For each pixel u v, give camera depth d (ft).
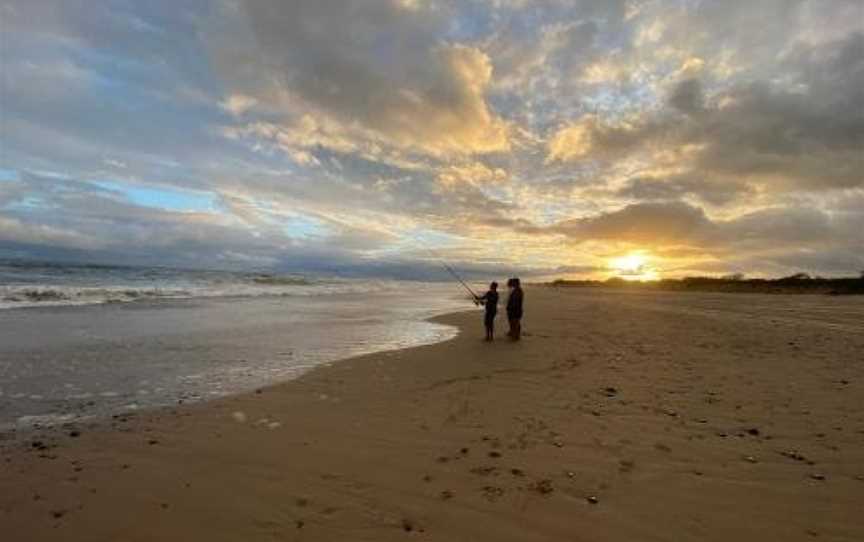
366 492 12.73
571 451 15.42
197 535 10.78
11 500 12.34
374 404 21.09
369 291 153.89
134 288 89.66
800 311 77.87
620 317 64.59
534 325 53.88
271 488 13.00
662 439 16.43
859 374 26.50
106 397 22.31
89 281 107.04
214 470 14.17
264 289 121.19
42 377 25.84
